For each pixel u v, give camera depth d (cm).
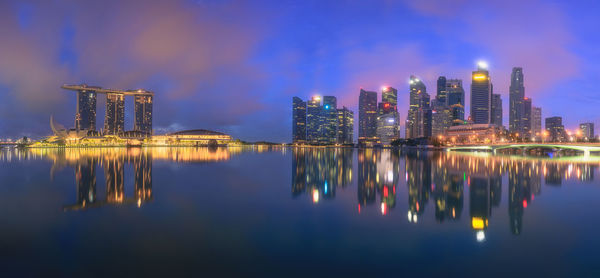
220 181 4094
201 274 1254
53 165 6384
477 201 2761
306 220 2075
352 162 8431
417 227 1919
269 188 3497
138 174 4844
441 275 1254
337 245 1590
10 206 2492
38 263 1360
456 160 9438
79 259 1402
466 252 1498
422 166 6888
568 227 1919
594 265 1348
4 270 1292
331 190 3372
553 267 1332
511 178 4500
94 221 2033
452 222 2036
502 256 1447
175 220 2062
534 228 1903
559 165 7119
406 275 1251
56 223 1977
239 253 1476
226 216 2175
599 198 2909
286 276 1234
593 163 7819
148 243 1609
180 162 7581
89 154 11731
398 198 2900
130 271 1281
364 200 2798
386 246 1577
